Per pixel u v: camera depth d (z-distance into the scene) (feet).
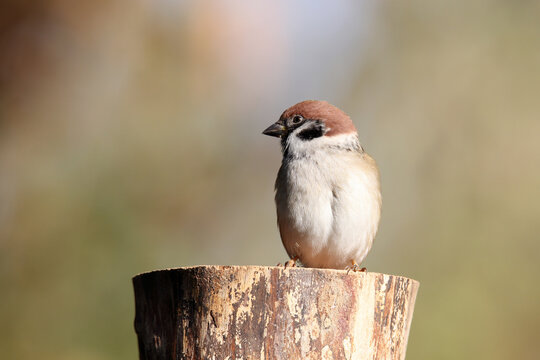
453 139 48.52
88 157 38.78
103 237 36.19
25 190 37.24
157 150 41.06
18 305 34.96
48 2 40.93
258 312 16.29
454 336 41.63
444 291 43.50
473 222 45.93
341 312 16.46
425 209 47.14
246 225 46.57
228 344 16.26
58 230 36.04
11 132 39.78
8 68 40.50
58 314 34.86
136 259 36.35
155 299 17.22
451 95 49.39
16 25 40.75
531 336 42.11
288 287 16.33
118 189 37.93
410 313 18.21
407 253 46.16
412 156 48.85
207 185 43.24
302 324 16.28
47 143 39.58
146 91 42.70
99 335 34.68
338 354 16.35
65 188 37.22
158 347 17.07
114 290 35.32
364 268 24.99
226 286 16.39
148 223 38.65
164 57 43.52
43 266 35.50
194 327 16.51
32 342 34.60
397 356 17.44
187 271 16.70
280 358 16.16
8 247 35.94
